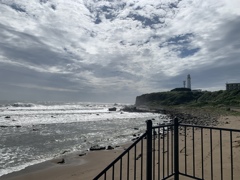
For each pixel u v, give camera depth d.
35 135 23.56
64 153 15.51
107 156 14.20
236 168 7.02
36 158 14.11
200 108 86.69
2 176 10.49
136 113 76.62
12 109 74.94
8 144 18.67
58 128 29.84
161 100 147.38
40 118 45.88
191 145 12.51
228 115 47.44
